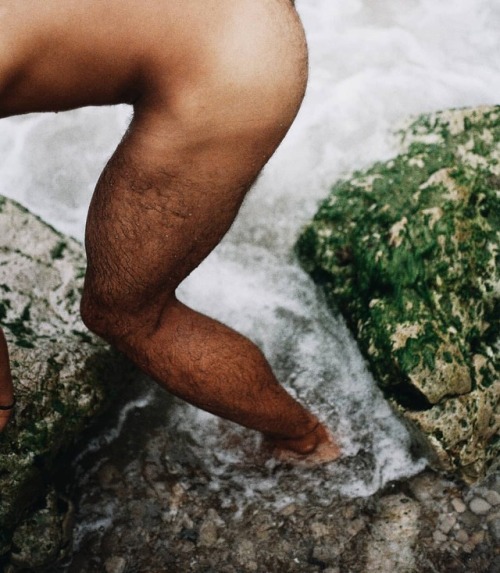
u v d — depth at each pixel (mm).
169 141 1483
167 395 2441
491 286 2346
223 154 1515
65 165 3139
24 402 2146
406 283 2330
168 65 1418
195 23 1396
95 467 2314
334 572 2076
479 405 2189
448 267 2336
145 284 1698
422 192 2453
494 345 2297
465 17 3621
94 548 2172
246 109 1463
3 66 1314
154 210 1574
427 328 2240
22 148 3205
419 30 3566
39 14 1313
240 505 2227
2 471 2061
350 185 2611
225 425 2373
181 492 2258
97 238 1651
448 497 2189
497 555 2066
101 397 2287
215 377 1918
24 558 2074
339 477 2254
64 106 1446
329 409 2375
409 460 2271
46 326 2355
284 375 2475
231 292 2674
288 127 1557
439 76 3342
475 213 2430
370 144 2939
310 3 3707
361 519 2170
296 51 1486
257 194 2869
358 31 3562
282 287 2658
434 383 2176
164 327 1856
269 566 2104
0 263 2438
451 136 2607
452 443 2160
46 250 2496
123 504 2242
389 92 3238
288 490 2246
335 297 2537
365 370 2408
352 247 2510
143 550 2158
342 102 3178
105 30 1355
